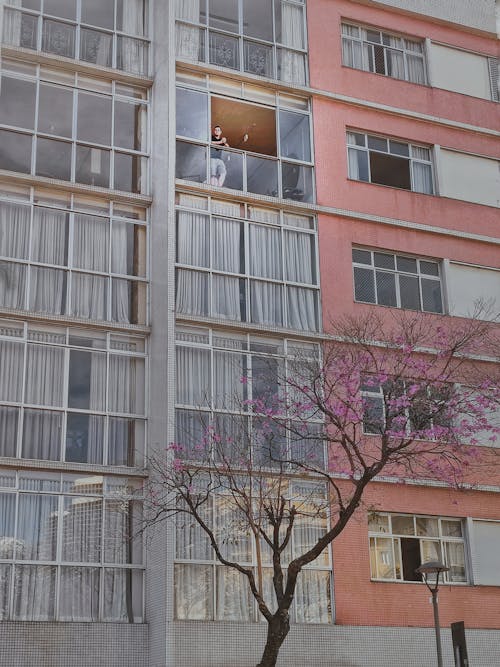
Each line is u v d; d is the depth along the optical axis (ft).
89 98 83.51
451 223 90.17
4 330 74.33
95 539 71.10
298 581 73.15
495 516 80.94
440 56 96.89
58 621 67.36
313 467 74.59
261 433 74.64
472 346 84.94
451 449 79.30
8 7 82.99
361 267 85.71
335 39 92.32
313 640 71.36
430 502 79.15
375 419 73.56
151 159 83.66
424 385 74.23
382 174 90.17
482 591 77.92
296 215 85.10
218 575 70.95
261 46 89.25
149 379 76.95
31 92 81.66
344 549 74.90
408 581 76.18
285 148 86.94
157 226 80.07
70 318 75.72
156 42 86.48
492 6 100.48
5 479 70.44
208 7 88.43
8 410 72.23
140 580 71.41
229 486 69.82
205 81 85.76
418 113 92.84
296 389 76.13
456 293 88.22
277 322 80.84
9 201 77.87
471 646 75.72
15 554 68.74
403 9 95.96
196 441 73.51
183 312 77.61
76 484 72.02
